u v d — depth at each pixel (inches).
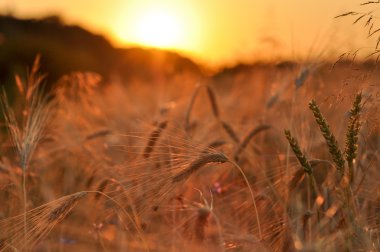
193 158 109.0
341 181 100.3
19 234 110.7
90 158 179.3
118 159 161.5
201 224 108.7
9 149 173.0
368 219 116.3
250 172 152.4
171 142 130.6
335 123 136.0
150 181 109.3
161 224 137.4
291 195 117.4
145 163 112.9
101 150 179.3
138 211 112.8
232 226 122.4
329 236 105.2
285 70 220.8
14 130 135.6
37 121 136.9
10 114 155.8
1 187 142.5
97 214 137.7
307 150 131.0
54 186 174.2
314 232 114.0
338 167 99.9
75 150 181.0
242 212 131.6
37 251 129.3
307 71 158.2
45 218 107.4
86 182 156.1
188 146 114.7
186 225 115.1
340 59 100.2
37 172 165.9
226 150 154.9
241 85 321.7
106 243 136.9
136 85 482.0
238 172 143.9
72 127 209.0
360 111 99.0
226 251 112.5
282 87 188.2
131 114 276.5
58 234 149.3
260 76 279.9
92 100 271.6
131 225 125.1
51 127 179.3
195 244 113.7
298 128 148.0
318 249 92.3
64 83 234.2
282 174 127.0
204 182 147.4
